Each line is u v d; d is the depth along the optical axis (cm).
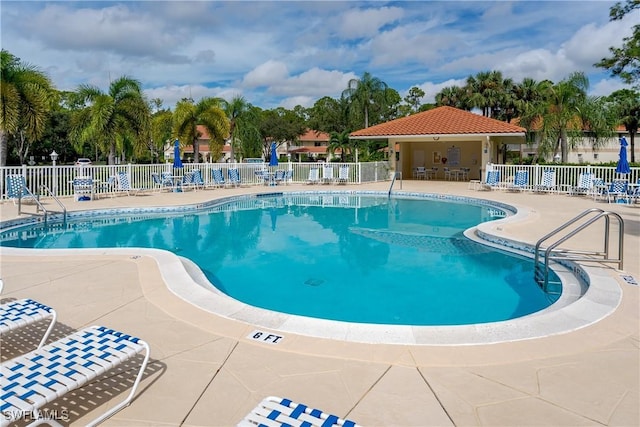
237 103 3747
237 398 337
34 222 1299
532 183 2103
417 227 1343
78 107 2325
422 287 773
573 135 2895
